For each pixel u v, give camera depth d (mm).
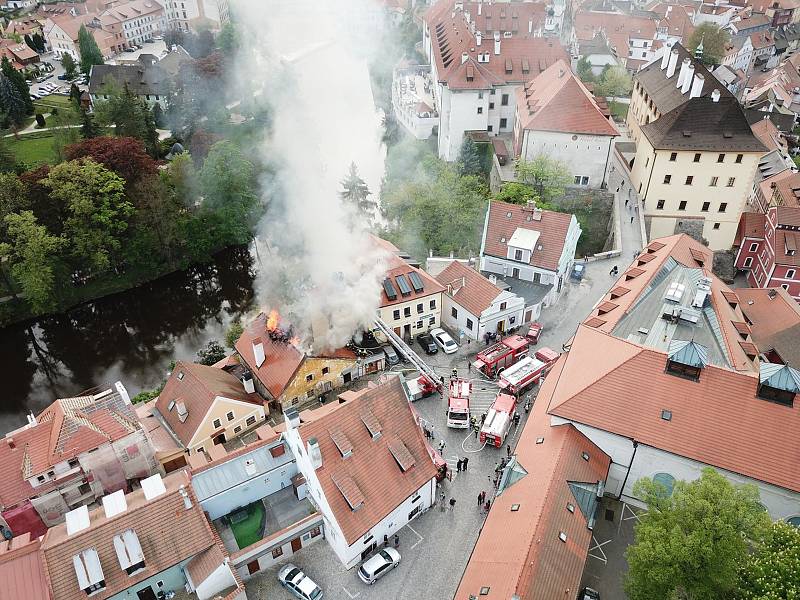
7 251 81688
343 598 43344
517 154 106250
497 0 164000
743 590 34594
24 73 160625
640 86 112688
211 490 45969
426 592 43562
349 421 45750
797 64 169500
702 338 50656
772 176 112875
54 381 81625
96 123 120000
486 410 58875
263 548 43969
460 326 69875
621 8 188750
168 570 41500
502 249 73812
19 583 38625
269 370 60219
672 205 92688
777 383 42125
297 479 48031
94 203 87062
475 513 48938
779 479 41219
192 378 57219
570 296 75750
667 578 35000
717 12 190625
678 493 37281
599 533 46750
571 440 46281
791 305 67000
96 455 50062
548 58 118188
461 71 113188
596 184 96875
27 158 119125
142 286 96062
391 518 45875
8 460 48469
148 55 153625
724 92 95000
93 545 40250
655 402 45188
